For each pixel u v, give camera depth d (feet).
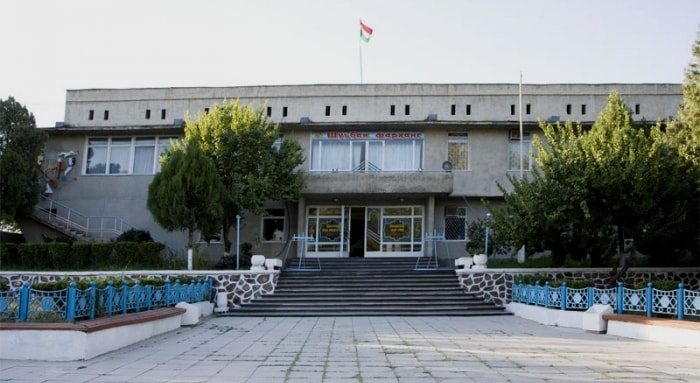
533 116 89.25
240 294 68.08
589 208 58.75
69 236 86.17
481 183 86.38
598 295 49.98
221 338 42.50
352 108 91.50
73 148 91.91
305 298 66.54
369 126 87.25
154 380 26.22
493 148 87.20
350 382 25.76
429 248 85.40
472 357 32.68
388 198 87.86
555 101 89.45
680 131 62.23
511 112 89.81
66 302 34.47
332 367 29.66
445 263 83.82
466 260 70.28
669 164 59.21
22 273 69.05
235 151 79.97
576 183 57.47
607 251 59.82
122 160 91.50
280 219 88.89
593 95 89.51
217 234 78.69
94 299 37.09
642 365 29.91
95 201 90.27
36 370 28.50
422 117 90.48
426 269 76.13
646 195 57.36
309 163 88.69
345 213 89.40
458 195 86.12
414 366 29.76
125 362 31.27
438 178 83.05
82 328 31.91
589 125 86.12
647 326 40.91
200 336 43.83
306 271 75.20
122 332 37.32
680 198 59.11
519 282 63.67
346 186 83.56
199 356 33.53
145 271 68.85
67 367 29.50
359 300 65.57
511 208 63.98
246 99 93.30
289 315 61.31
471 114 90.07
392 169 88.12
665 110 88.89
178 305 52.42
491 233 73.05
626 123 64.08
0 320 33.60
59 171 91.30
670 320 40.09
